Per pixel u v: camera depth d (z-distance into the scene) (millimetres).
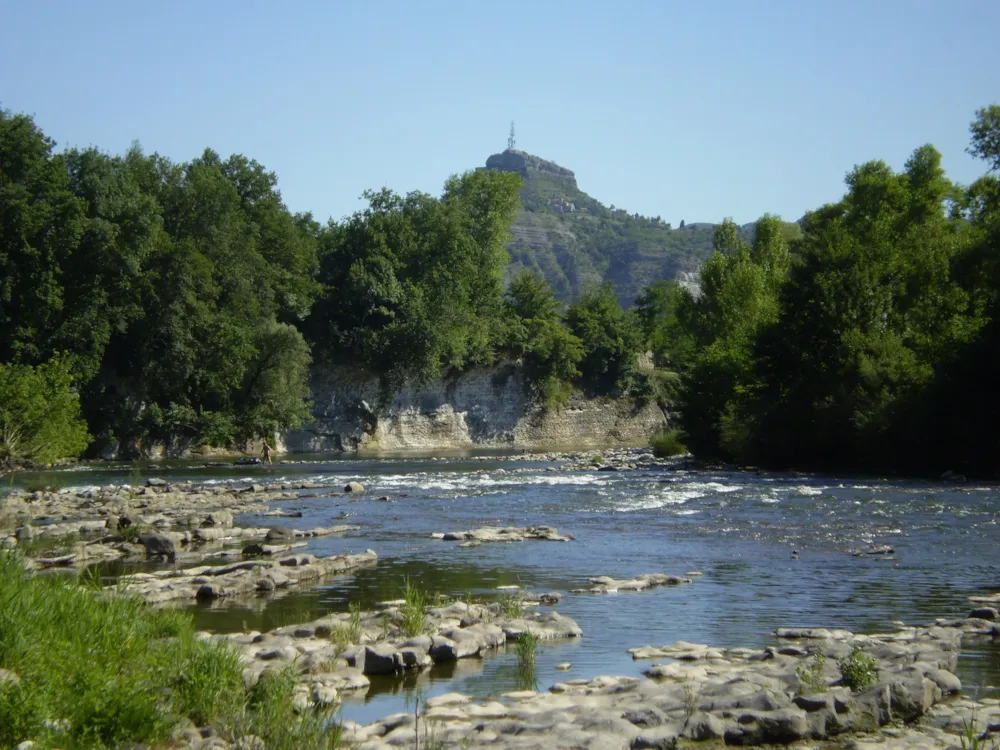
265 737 8836
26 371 54531
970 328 49750
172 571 19406
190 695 9727
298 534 25172
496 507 32656
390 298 88812
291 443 85562
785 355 54594
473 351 96000
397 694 11094
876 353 51312
